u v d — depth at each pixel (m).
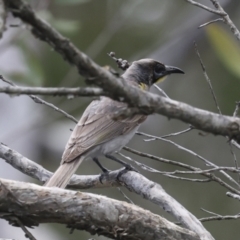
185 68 17.39
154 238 6.73
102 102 10.64
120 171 9.02
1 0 4.80
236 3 16.97
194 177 16.47
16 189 6.32
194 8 16.77
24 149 15.99
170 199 7.83
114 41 17.36
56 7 16.77
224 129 5.48
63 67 16.17
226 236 15.91
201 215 16.44
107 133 10.34
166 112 5.37
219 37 8.80
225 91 17.27
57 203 6.41
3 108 14.74
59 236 15.26
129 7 15.87
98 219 6.55
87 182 9.38
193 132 17.11
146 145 17.02
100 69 5.05
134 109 5.37
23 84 11.27
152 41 17.09
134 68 11.86
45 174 9.12
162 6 17.19
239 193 7.56
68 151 9.97
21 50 11.53
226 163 16.77
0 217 6.36
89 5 17.12
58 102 15.76
